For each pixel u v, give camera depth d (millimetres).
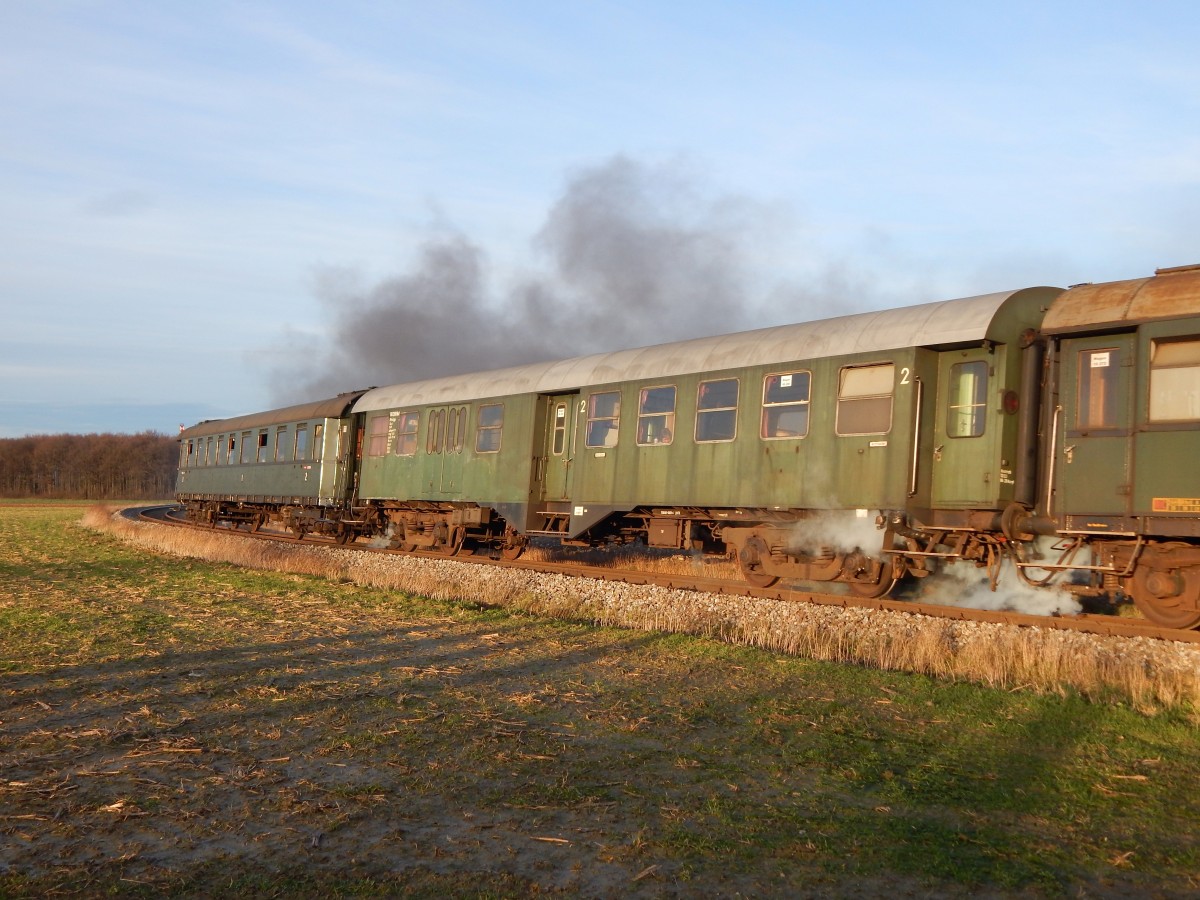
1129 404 10750
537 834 5293
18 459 116875
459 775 6262
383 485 23891
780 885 4684
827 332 13922
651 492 16297
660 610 12523
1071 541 11453
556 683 9039
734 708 8180
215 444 36156
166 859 4871
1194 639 9875
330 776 6215
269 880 4629
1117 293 11008
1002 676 9125
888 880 4750
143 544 26141
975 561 12758
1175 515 10227
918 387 12578
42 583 15953
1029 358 12078
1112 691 8570
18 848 4969
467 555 21297
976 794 6031
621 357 17609
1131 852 5121
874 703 8406
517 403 19641
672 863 4926
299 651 10312
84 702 7930
